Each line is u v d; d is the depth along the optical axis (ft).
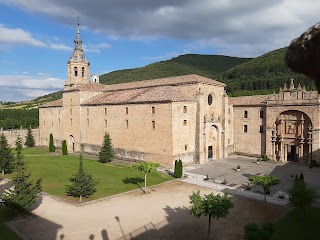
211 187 128.77
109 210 97.91
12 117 409.49
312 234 79.71
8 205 92.43
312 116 174.70
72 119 243.60
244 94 328.90
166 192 120.47
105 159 186.39
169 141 166.20
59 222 86.89
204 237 77.87
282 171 161.27
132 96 198.49
